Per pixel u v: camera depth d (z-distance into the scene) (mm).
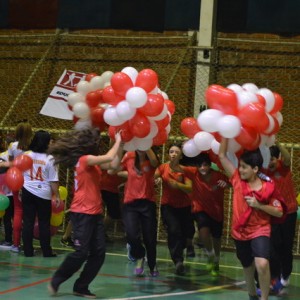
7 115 11758
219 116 5996
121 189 10562
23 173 8562
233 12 11625
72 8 12438
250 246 6055
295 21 11328
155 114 6281
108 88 6422
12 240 9680
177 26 11875
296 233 10508
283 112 11172
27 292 6621
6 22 12750
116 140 6344
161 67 11852
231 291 7129
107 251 9695
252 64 11430
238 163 6090
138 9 12094
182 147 7309
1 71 12664
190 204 8047
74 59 12328
